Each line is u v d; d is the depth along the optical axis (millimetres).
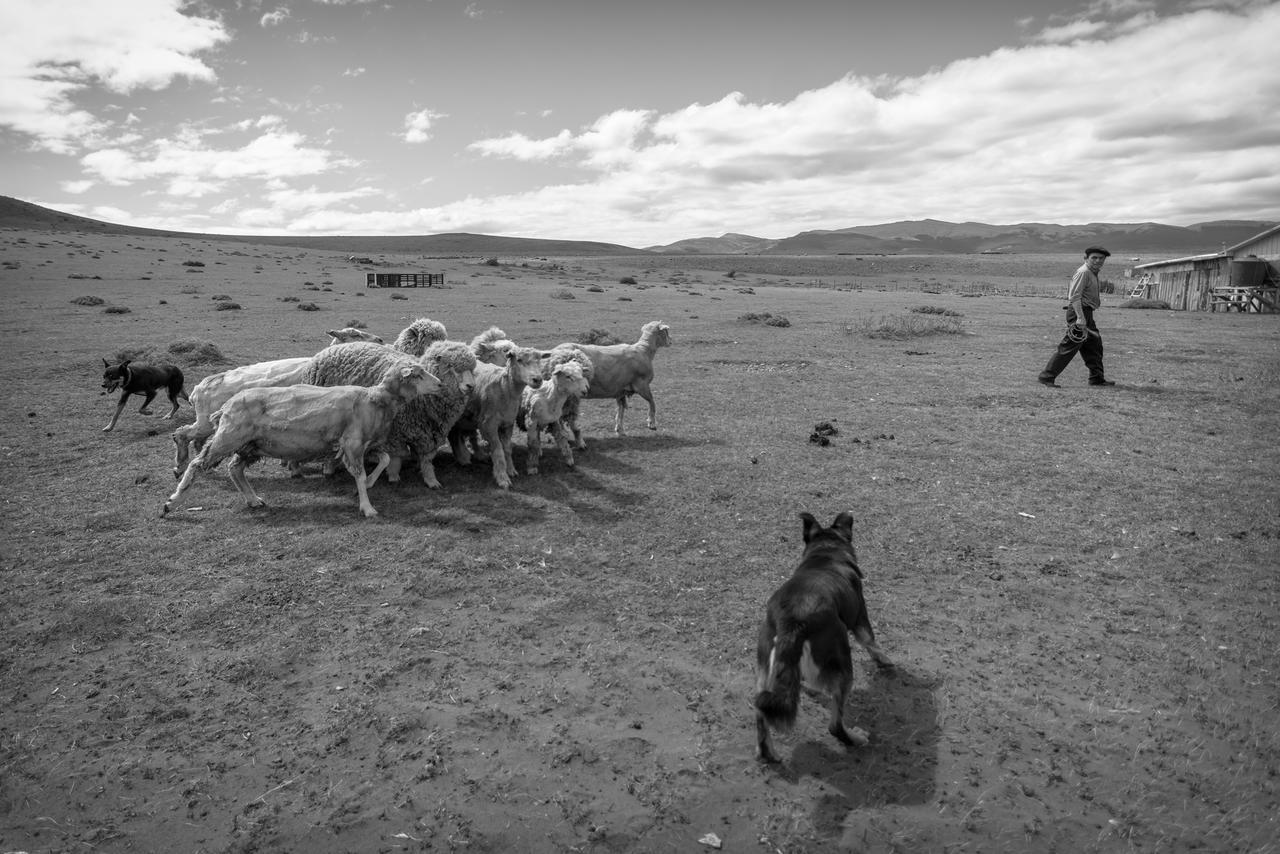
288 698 5043
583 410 14453
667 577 6895
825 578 4785
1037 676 5410
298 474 9852
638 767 4422
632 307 40688
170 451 11281
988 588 6793
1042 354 22141
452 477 9891
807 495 9281
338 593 6488
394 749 4547
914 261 157375
